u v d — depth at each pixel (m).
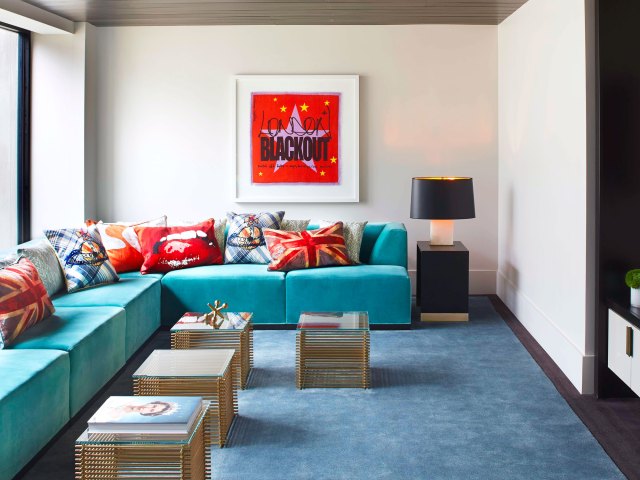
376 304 5.25
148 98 6.32
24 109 5.93
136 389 3.21
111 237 5.39
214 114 6.33
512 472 2.88
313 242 5.48
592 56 3.73
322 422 3.45
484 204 6.39
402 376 4.17
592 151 3.75
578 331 3.95
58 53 5.97
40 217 6.05
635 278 3.47
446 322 5.50
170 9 5.52
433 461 2.99
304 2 5.28
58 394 3.04
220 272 5.33
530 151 5.12
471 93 6.31
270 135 6.33
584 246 3.81
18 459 2.63
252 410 3.62
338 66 6.30
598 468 2.91
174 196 6.39
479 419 3.47
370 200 6.41
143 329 4.66
